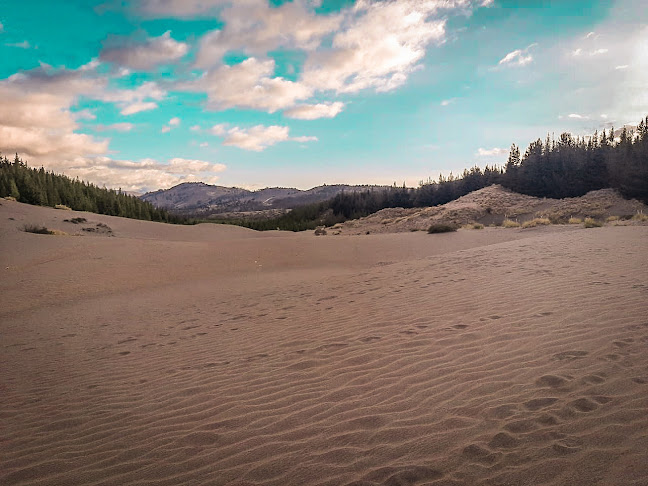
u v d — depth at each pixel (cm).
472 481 235
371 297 913
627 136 5797
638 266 838
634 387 325
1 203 4134
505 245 1612
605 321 504
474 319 598
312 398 386
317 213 10144
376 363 463
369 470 259
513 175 6644
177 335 770
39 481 285
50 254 2188
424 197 8369
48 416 413
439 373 411
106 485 272
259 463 281
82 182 7519
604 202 4509
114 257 2156
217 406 393
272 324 766
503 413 312
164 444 325
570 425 282
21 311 1245
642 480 217
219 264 2105
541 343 458
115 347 714
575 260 1021
